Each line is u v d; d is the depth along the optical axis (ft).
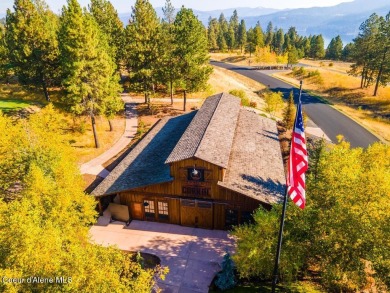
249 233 61.16
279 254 54.29
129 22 198.08
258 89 264.11
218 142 90.43
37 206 59.47
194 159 82.33
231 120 109.19
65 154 86.33
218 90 220.23
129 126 163.63
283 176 94.63
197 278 74.08
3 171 78.38
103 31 188.34
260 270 60.70
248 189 83.10
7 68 176.04
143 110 182.80
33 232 45.60
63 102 170.60
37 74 162.50
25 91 188.24
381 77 220.84
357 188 58.65
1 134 77.87
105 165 127.44
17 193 81.15
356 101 227.40
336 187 59.41
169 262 79.15
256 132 116.67
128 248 84.33
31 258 42.39
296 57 341.00
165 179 87.04
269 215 62.85
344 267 54.03
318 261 60.18
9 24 162.09
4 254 43.70
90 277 41.86
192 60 156.56
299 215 59.00
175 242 86.28
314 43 507.71
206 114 111.45
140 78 169.78
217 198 86.12
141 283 45.85
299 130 49.14
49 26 175.42
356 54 242.78
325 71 309.63
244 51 479.82
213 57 431.84
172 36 163.84
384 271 50.14
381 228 52.80
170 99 198.80
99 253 48.65
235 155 96.84
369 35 231.71
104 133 155.33
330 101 231.50
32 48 154.81
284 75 320.70
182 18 155.33
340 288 59.67
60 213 61.00
